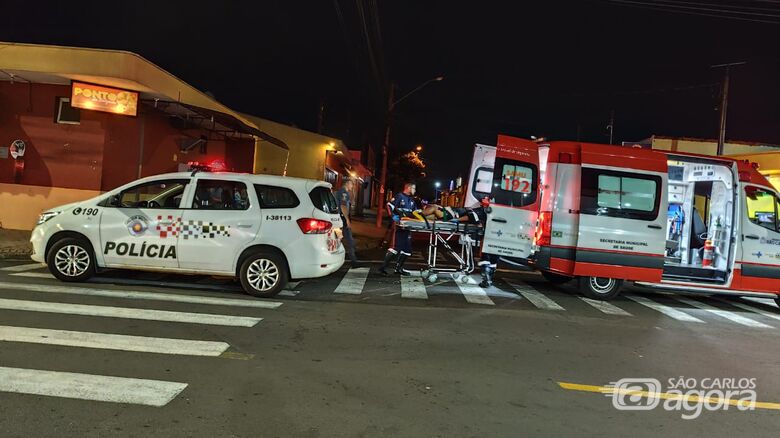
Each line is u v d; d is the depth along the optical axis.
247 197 7.96
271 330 6.18
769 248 10.22
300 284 9.34
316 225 7.98
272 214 7.89
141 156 14.22
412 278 10.76
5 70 12.02
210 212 7.89
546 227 9.84
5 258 10.31
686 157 10.07
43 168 13.59
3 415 3.69
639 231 9.70
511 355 5.86
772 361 6.40
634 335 7.28
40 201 13.52
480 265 10.24
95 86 12.51
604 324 7.85
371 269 11.78
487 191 11.40
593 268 9.66
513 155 9.95
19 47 11.80
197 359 5.02
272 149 22.00
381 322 6.96
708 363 6.11
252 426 3.73
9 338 5.27
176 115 15.30
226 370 4.79
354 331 6.41
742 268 10.12
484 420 4.09
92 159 13.64
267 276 7.93
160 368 4.73
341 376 4.84
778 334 8.13
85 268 8.00
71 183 13.64
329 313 7.27
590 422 4.18
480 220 10.20
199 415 3.85
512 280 11.70
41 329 5.61
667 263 10.64
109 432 3.53
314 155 23.30
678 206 11.41
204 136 16.98
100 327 5.82
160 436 3.51
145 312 6.57
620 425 4.17
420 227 10.52
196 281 8.88
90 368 4.62
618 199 9.73
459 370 5.23
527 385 4.93
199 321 6.34
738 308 10.67
